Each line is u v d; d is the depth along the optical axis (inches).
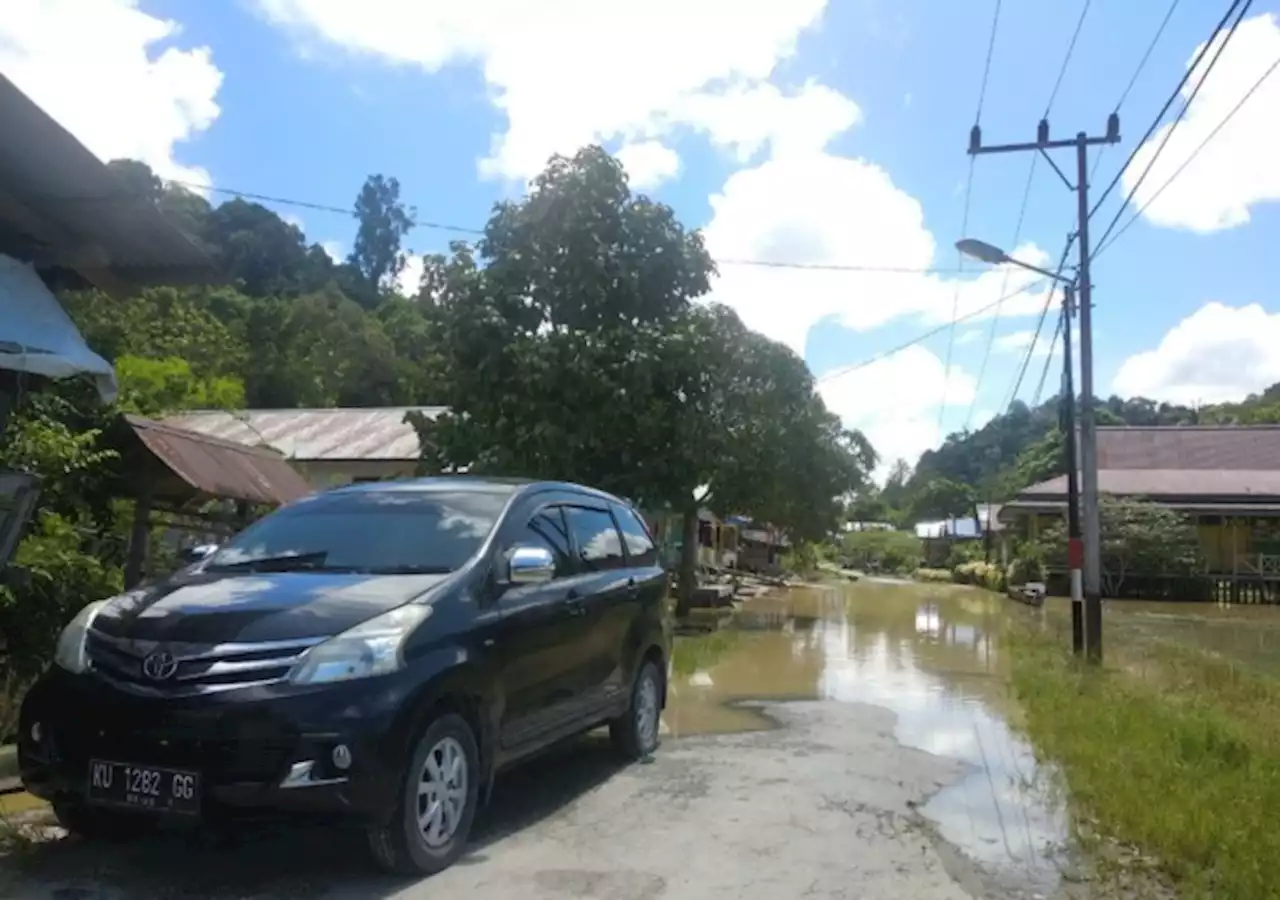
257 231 2492.6
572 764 283.9
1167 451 1779.0
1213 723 327.3
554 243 627.8
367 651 178.5
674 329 624.4
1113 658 580.7
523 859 197.9
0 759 241.1
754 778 272.1
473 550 219.1
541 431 575.5
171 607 189.6
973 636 743.1
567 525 262.1
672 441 620.4
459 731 195.5
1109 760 277.7
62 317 252.7
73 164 235.1
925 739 337.7
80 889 174.1
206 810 167.2
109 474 364.8
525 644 219.5
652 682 301.4
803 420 885.2
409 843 180.1
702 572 1302.9
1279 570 1438.2
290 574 209.0
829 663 558.3
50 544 305.4
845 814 238.2
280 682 171.6
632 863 197.5
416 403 956.0
